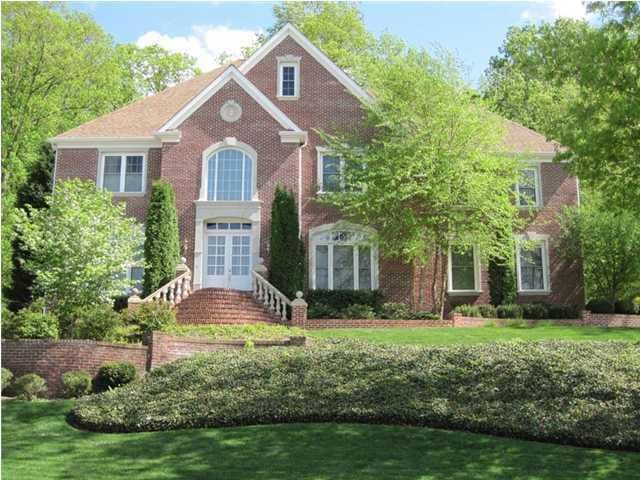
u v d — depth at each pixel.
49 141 31.91
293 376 16.36
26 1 39.31
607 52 14.43
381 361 17.03
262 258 29.30
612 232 30.27
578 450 12.43
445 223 29.08
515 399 14.50
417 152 27.91
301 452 12.49
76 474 11.68
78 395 17.08
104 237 23.08
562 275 31.86
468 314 28.77
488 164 28.34
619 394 14.31
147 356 18.95
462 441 12.90
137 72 51.31
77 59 41.12
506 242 29.83
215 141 30.66
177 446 13.05
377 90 31.23
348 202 29.69
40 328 19.25
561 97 41.66
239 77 31.05
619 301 31.55
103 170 31.88
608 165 15.74
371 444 12.82
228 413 14.37
